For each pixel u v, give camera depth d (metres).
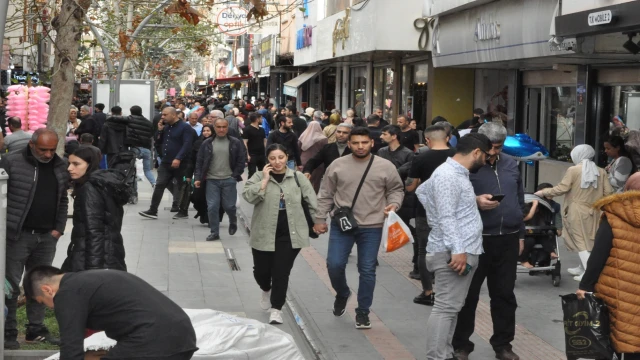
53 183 7.81
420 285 11.08
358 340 8.55
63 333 4.80
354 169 8.81
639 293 6.13
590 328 6.18
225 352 6.12
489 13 16.97
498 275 7.68
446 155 9.34
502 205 7.57
